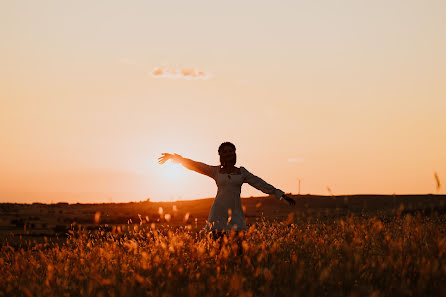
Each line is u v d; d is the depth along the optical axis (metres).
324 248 6.27
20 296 5.70
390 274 5.04
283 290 4.73
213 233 7.69
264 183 7.97
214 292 4.92
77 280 6.22
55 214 73.06
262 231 7.72
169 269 5.62
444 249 5.19
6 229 32.25
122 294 4.96
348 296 4.55
